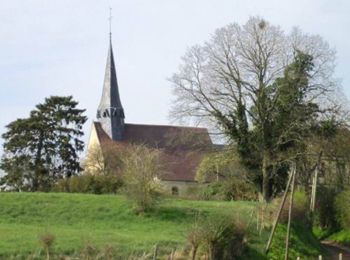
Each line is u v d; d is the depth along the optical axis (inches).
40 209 1691.7
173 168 3853.3
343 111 2448.3
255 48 2438.5
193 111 2502.5
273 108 2422.5
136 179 1733.5
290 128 2388.0
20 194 1833.2
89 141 4192.9
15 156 3144.7
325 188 2588.6
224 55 2470.5
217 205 1892.2
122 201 1801.2
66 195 1859.0
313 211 2411.4
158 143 4126.5
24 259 1128.2
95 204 1761.8
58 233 1368.1
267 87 2433.6
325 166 2637.8
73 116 3250.5
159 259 1251.8
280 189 2436.0
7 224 1515.7
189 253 1306.6
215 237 1312.7
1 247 1165.7
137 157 1777.8
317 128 2429.9
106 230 1512.1
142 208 1722.4
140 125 4234.7
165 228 1593.3
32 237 1283.2
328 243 2314.2
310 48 2439.7
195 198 2536.9
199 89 2500.0
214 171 2541.8
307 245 1772.9
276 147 2410.2
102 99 4207.7
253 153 2444.6
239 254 1389.0
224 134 2472.9
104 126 4151.1
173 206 1809.8
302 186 2551.7
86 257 1168.2
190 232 1327.5
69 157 3211.1
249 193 2541.8
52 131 3221.0
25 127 3169.3
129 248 1262.3
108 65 4227.4
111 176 2359.7
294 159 2322.8
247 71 2443.4
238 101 2453.2
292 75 2420.0
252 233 1598.2
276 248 1584.6
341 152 2495.1
